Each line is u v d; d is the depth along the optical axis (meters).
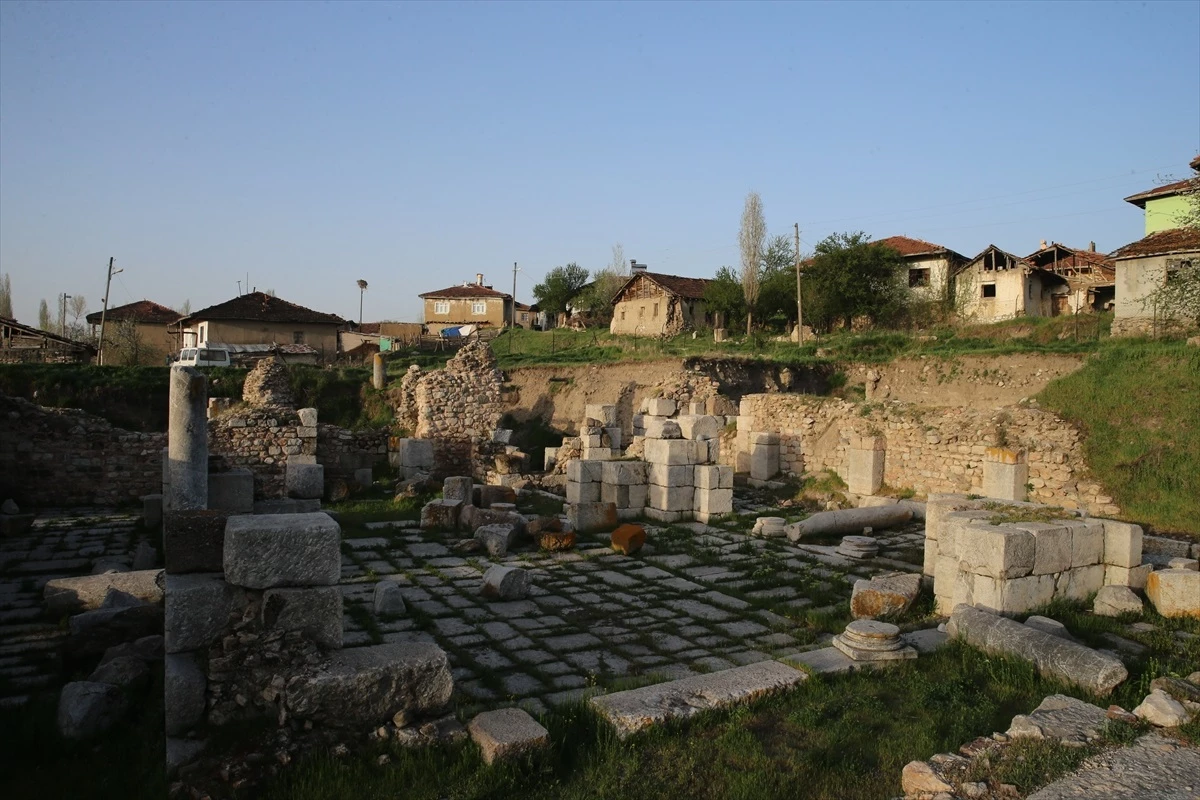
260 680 5.75
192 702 5.63
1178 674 7.25
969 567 9.16
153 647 7.43
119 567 11.52
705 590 11.38
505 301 70.62
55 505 19.19
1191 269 25.36
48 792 5.20
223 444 20.72
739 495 20.47
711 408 26.83
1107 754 5.72
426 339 56.47
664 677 7.46
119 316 54.56
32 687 7.19
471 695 7.23
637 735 6.07
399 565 12.68
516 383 33.56
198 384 12.28
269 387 25.83
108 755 5.75
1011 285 42.72
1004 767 5.53
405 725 5.82
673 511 16.83
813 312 46.97
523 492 20.20
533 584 11.62
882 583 9.88
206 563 6.16
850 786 5.49
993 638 7.91
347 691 5.68
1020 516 9.84
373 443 23.61
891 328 44.81
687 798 5.29
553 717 6.22
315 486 18.66
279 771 5.28
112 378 26.19
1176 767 5.53
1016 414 18.12
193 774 5.21
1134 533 9.66
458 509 15.68
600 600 10.80
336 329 48.69
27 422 19.14
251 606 5.96
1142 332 26.97
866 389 31.92
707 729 6.28
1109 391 18.16
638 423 24.23
